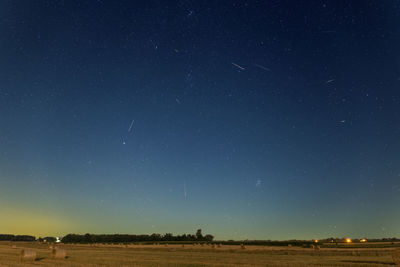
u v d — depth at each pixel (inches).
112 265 1076.5
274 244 3265.3
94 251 2101.4
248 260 1321.4
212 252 2000.5
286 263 1175.0
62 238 5108.3
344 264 1130.7
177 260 1309.1
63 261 1243.8
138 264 1117.1
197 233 4899.1
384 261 1246.3
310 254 1734.7
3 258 1382.9
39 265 1091.3
